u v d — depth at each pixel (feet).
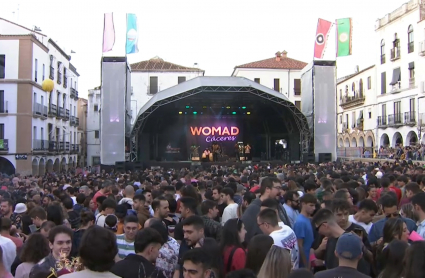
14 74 116.37
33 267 16.14
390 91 139.44
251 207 22.41
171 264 17.87
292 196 25.16
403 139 131.95
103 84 88.84
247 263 15.56
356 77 169.37
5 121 116.16
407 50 130.21
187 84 94.17
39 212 24.17
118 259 19.24
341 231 17.87
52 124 138.00
